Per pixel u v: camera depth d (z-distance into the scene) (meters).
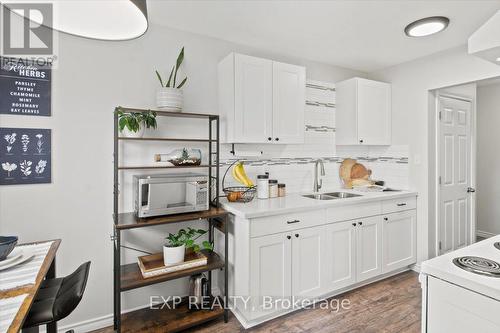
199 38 2.42
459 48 2.65
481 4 1.91
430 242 2.94
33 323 1.21
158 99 2.08
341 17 2.11
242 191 2.41
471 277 0.98
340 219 2.45
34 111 1.83
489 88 4.01
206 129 2.47
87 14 1.01
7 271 1.23
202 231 2.19
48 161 1.88
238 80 2.28
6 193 1.78
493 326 0.90
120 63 2.10
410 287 2.64
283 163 2.91
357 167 3.37
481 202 4.12
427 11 2.02
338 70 3.26
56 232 1.92
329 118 3.21
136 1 0.84
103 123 2.05
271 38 2.49
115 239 1.91
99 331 2.00
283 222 2.14
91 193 2.02
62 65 1.91
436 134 2.98
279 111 2.49
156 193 1.91
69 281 1.43
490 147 4.02
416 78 3.00
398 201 2.85
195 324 2.00
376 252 2.69
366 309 2.26
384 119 3.19
